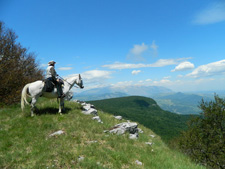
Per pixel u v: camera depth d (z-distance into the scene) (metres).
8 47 19.28
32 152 6.68
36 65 25.19
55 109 13.06
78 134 8.86
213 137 20.88
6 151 6.82
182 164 7.84
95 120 12.27
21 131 8.95
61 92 11.59
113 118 16.69
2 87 15.81
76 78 13.07
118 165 6.22
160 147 10.92
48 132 9.01
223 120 20.78
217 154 18.84
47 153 6.48
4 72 17.34
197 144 20.34
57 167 5.62
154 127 152.50
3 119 10.79
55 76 11.30
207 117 22.31
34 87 10.73
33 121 10.27
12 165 5.75
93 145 7.70
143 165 6.72
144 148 9.03
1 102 15.40
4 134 8.42
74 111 13.10
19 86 18.12
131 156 7.32
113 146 8.13
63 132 8.99
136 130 12.20
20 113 12.05
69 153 6.53
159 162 7.27
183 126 166.12
